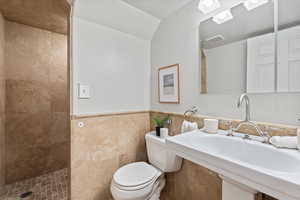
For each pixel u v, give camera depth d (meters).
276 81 0.89
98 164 1.42
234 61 1.08
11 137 1.84
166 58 1.62
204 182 1.21
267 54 0.92
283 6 0.87
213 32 1.20
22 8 1.57
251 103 0.99
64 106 2.24
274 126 0.86
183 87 1.43
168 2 1.40
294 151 0.72
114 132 1.54
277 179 0.49
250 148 0.85
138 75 1.77
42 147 2.06
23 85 1.91
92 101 1.42
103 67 1.49
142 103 1.80
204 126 1.14
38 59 2.01
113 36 1.57
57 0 1.43
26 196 1.62
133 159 1.68
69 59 1.32
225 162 0.64
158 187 1.31
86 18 1.37
